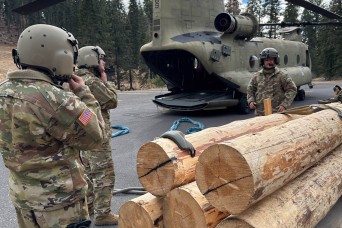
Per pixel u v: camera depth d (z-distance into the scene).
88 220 1.86
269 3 41.09
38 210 1.81
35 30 1.87
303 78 13.41
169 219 2.30
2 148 1.84
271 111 4.72
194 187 2.23
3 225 3.44
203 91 11.30
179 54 10.70
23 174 1.81
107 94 3.23
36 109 1.75
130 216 2.40
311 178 2.86
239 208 1.95
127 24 36.56
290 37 14.65
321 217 2.73
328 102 5.16
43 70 1.88
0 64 34.88
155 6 9.85
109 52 31.64
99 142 1.95
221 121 9.15
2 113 1.80
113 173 3.37
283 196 2.38
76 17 38.38
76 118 1.81
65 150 1.87
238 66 10.59
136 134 7.83
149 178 2.37
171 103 10.23
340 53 33.03
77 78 2.08
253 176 1.89
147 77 34.81
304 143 2.68
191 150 2.39
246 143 2.08
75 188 1.89
